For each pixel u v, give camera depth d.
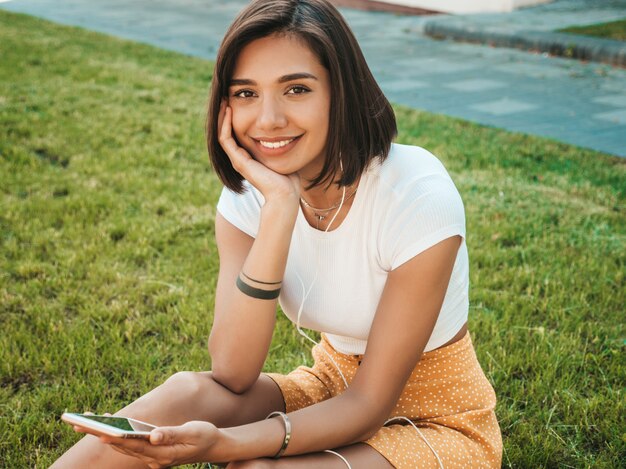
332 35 1.76
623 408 2.61
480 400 2.00
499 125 6.70
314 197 1.92
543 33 10.32
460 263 1.99
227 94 1.87
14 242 4.02
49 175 5.09
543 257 3.82
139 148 5.74
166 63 9.17
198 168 5.35
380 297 1.91
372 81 1.84
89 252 3.92
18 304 3.42
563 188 4.89
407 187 1.84
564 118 6.91
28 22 12.12
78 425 1.50
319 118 1.79
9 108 6.78
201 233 4.24
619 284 3.55
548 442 2.45
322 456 1.77
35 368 2.90
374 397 1.83
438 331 1.95
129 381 2.85
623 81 8.41
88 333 3.13
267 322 1.91
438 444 1.86
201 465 2.38
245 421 1.96
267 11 1.74
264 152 1.86
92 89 7.68
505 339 3.07
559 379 2.81
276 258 1.88
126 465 1.74
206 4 15.59
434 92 8.02
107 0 16.16
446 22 11.73
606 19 11.98
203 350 3.03
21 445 2.48
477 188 4.86
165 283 3.60
